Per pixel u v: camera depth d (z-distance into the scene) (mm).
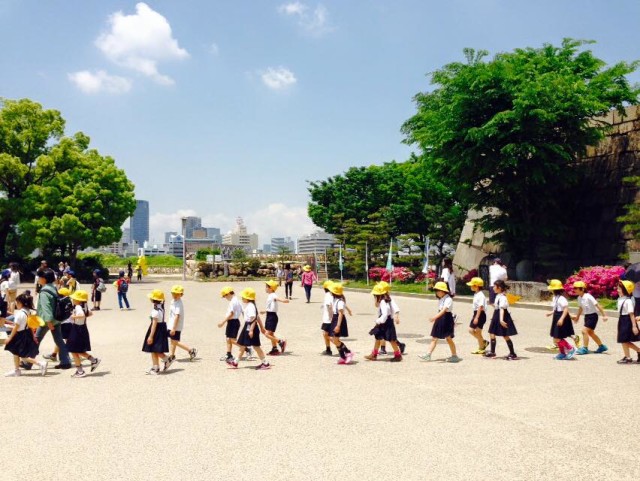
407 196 38750
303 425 5973
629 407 6520
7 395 7570
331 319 10078
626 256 20797
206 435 5660
